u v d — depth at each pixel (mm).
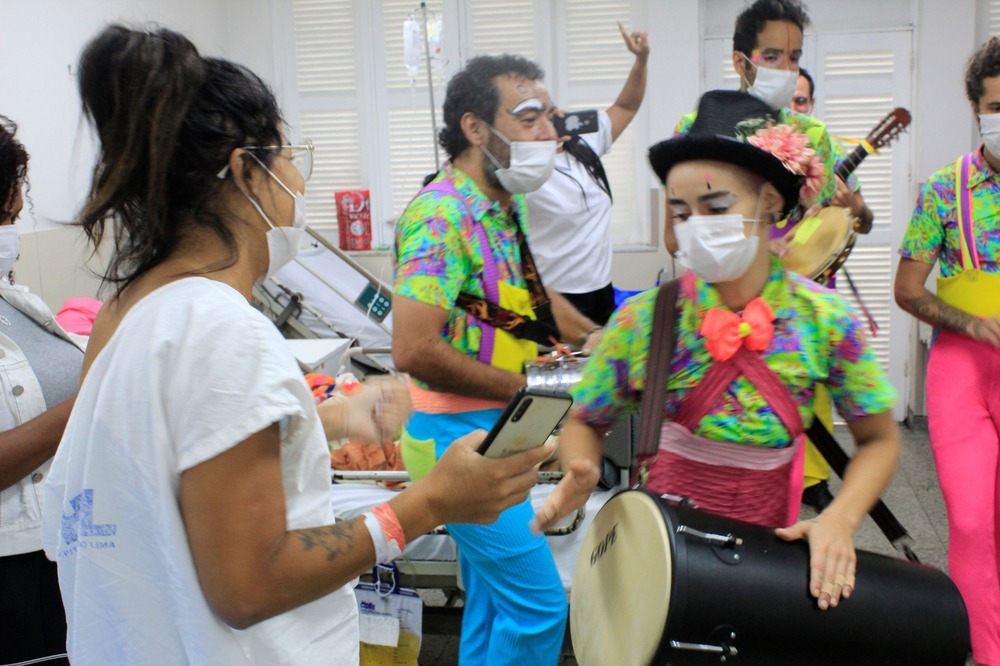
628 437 2965
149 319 1193
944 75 5453
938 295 3115
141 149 1205
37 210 4355
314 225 6348
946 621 1579
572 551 2799
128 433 1173
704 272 1731
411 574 2846
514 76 2305
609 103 5902
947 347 3047
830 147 3246
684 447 1819
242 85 1260
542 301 2408
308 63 6160
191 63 1216
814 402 1838
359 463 2963
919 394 5707
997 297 2967
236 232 1264
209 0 5922
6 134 1948
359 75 6137
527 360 2387
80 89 1249
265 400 1156
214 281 1225
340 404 1650
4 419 1881
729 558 1539
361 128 6195
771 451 1788
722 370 1765
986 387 2963
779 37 3219
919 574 1636
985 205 2971
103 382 1204
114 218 1271
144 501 1184
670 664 1515
